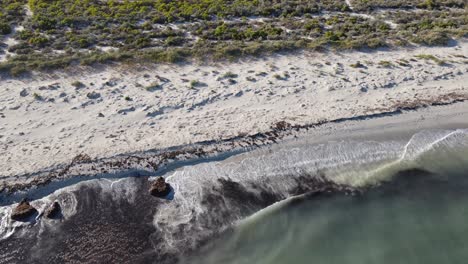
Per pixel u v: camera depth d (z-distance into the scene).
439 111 21.39
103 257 13.62
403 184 16.73
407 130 19.94
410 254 13.91
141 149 18.34
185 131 19.67
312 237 14.52
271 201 15.91
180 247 14.03
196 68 25.62
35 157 17.73
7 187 16.17
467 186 16.61
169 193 16.08
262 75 24.84
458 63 26.61
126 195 16.00
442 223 15.02
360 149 18.58
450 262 13.63
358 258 13.80
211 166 17.53
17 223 14.75
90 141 18.84
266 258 13.77
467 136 19.52
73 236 14.33
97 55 26.31
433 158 18.11
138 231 14.53
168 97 22.41
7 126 19.69
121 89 23.05
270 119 20.59
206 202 15.73
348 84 23.86
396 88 23.59
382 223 15.06
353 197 16.14
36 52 27.45
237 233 14.60
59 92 22.48
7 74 23.88
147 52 27.14
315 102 22.12
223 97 22.53
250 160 17.91
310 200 15.97
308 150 18.50
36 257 13.60
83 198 15.83
